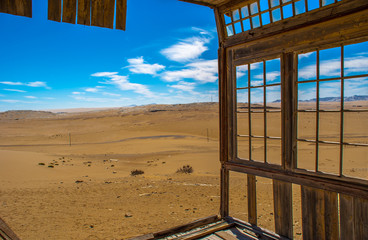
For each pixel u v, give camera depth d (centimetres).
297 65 358
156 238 397
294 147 365
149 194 939
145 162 2786
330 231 332
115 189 1048
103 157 3425
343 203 318
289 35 360
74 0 320
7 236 239
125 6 348
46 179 1536
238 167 444
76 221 636
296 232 502
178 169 2027
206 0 418
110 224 609
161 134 7700
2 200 866
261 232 402
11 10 283
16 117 19950
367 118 5150
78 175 1789
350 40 299
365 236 298
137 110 17188
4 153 2756
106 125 11356
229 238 388
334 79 318
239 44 430
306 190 356
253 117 7288
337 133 3697
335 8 308
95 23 333
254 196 425
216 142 5144
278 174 386
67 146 5666
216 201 820
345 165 1507
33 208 764
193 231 415
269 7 374
